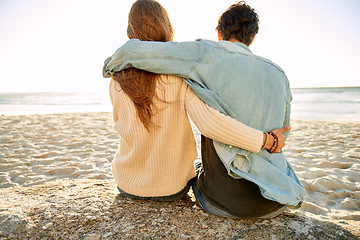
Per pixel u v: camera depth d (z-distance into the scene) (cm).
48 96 4056
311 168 313
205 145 133
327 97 2616
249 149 113
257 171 117
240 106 116
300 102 2102
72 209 139
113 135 562
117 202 149
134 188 141
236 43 128
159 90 121
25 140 500
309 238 126
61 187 185
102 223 129
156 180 136
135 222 131
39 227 124
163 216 137
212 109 112
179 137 132
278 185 116
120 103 130
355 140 495
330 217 189
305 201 212
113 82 133
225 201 126
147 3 126
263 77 118
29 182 280
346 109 1484
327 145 452
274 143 116
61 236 119
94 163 350
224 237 123
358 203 214
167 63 114
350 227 140
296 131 632
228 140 112
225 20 133
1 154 395
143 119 122
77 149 432
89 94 4738
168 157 134
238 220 138
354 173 288
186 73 116
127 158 138
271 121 119
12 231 120
